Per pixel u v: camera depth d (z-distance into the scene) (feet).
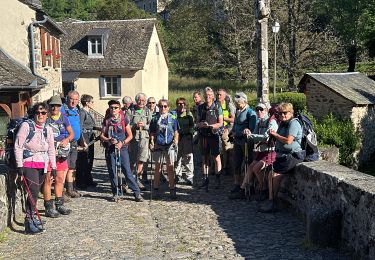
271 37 128.47
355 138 66.49
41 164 22.13
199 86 142.20
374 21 118.52
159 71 118.73
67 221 24.03
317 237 19.01
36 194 22.11
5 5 54.95
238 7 139.95
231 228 22.38
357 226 17.39
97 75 104.63
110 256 18.79
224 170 36.45
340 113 70.44
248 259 18.08
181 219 24.18
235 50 144.36
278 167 24.44
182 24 185.88
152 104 33.30
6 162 22.17
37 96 57.31
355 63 140.67
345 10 126.31
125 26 111.75
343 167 22.25
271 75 133.18
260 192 26.43
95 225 23.26
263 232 21.59
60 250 19.62
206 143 30.94
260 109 26.78
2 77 49.19
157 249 19.56
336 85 71.97
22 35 55.62
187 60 174.19
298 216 24.00
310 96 75.31
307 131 24.57
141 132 31.99
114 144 27.91
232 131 28.96
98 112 105.09
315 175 21.62
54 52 69.51
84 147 31.50
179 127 32.94
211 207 26.61
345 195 18.49
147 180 34.12
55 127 25.55
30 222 21.91
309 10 130.41
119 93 104.42
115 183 28.35
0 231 21.63
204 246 19.80
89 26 113.29
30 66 56.29
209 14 175.22
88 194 30.60
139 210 26.22
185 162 33.53
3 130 50.65
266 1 35.63
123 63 103.14
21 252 19.47
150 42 109.50
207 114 30.78
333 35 131.95
